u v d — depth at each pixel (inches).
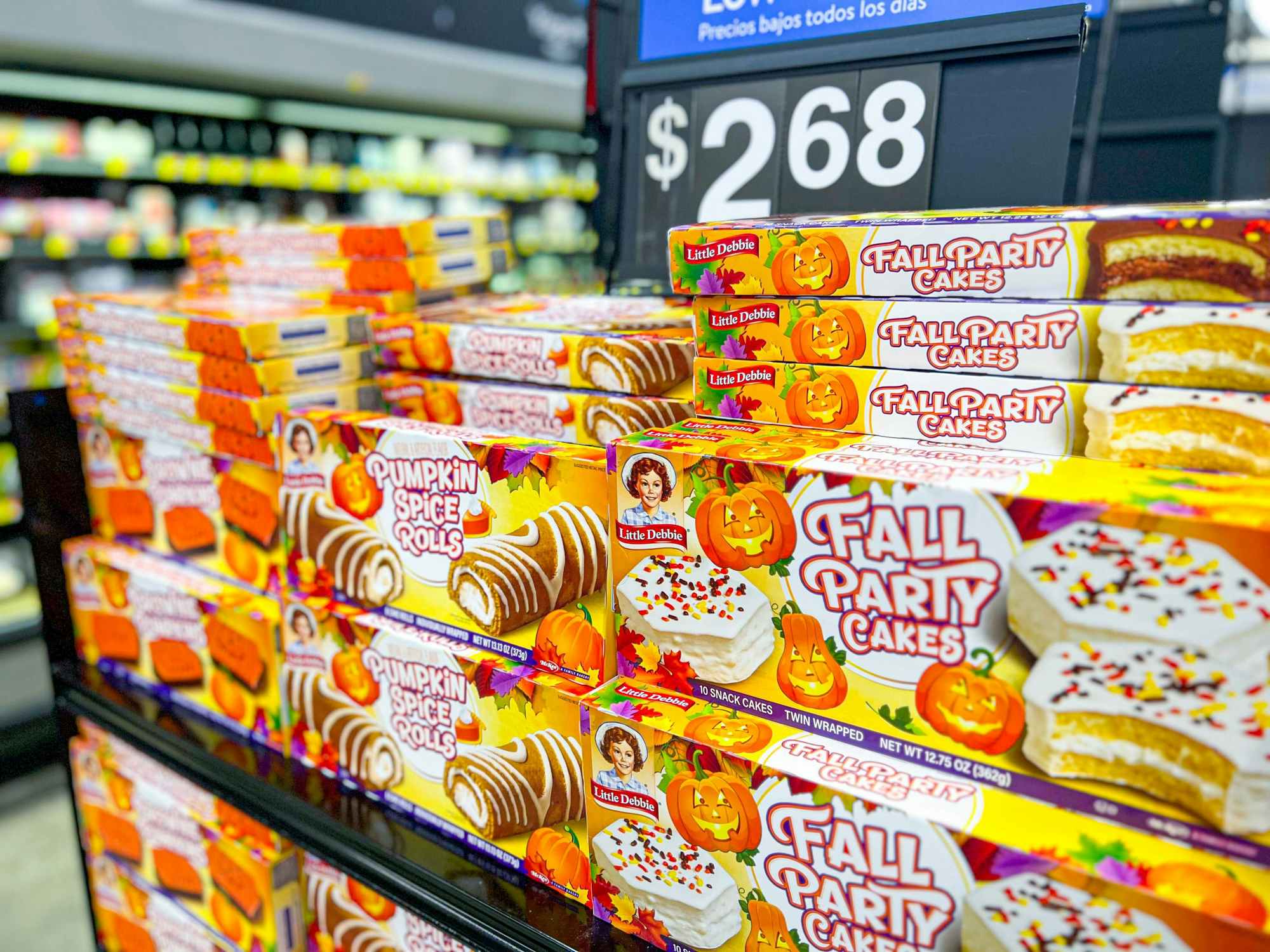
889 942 30.7
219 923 56.8
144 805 61.0
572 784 38.7
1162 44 113.8
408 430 43.0
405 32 201.8
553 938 38.0
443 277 58.3
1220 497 26.3
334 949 49.9
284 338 50.6
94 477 64.7
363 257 59.5
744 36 50.8
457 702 42.3
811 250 35.1
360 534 46.0
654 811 35.5
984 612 28.7
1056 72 41.6
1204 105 112.5
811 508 31.3
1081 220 29.9
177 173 186.2
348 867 46.2
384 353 50.8
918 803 29.5
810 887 32.1
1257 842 25.7
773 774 31.8
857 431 35.8
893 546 29.9
